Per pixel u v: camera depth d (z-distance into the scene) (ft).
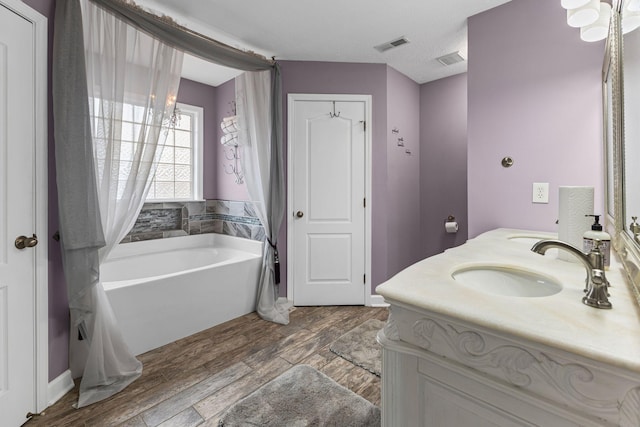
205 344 7.13
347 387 5.48
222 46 7.36
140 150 5.90
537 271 3.24
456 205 10.20
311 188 9.52
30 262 4.65
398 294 2.60
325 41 8.13
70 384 5.35
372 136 9.50
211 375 5.87
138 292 6.64
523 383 2.02
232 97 10.93
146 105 5.99
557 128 5.82
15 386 4.43
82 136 4.96
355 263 9.66
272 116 8.92
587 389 1.77
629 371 1.59
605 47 4.95
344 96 9.37
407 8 6.66
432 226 10.72
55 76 4.75
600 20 4.62
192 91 10.98
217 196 11.75
